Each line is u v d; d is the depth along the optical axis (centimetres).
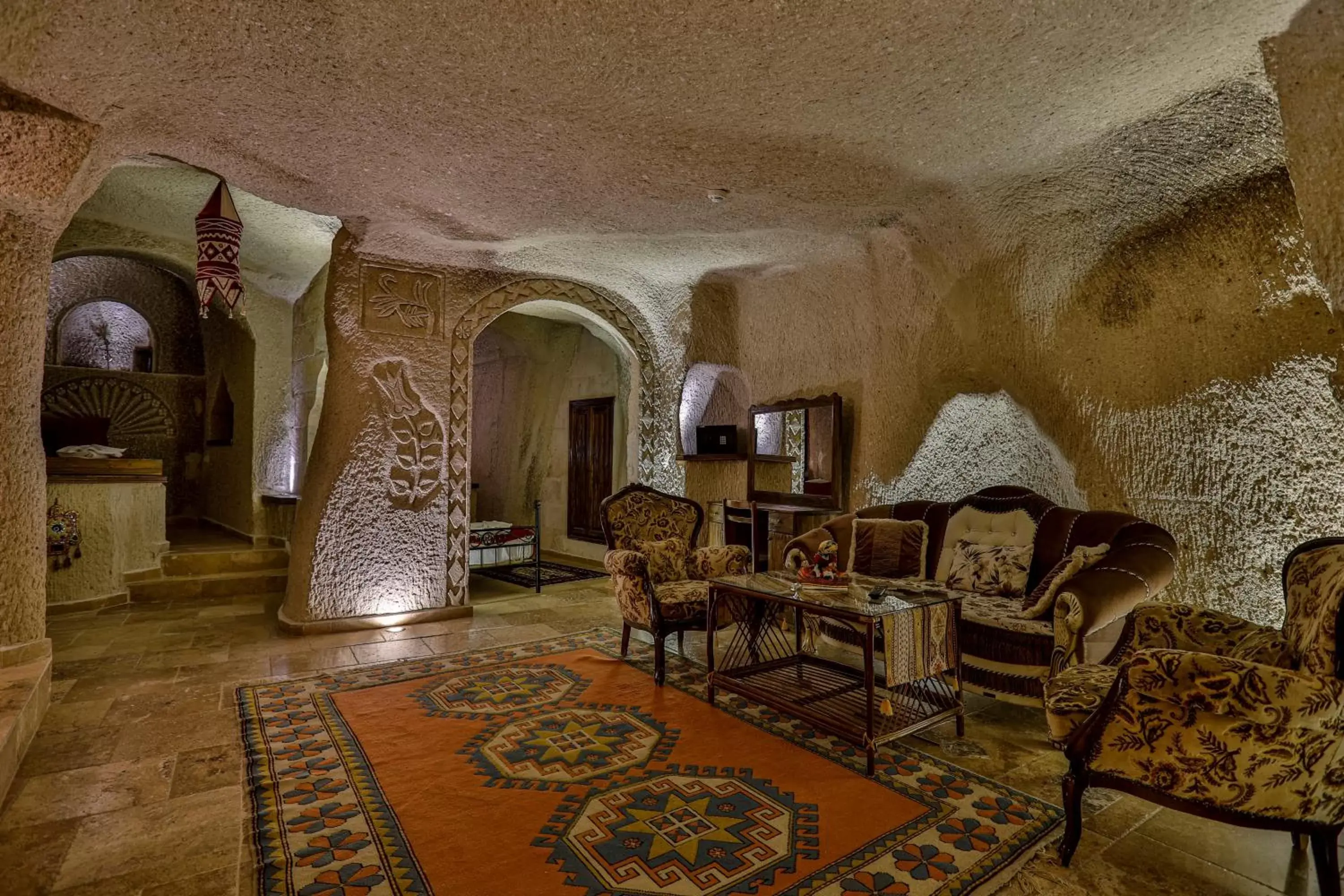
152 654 407
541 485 853
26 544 307
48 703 318
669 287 594
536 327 839
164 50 239
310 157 339
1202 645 239
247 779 247
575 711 317
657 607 358
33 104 256
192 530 724
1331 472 279
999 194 364
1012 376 405
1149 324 339
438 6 219
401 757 266
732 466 616
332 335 479
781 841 207
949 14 221
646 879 188
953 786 246
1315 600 204
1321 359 279
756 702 298
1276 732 180
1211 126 276
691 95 275
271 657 403
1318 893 189
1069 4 216
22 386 299
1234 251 302
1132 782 196
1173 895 187
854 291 497
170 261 611
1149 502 345
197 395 775
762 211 409
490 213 418
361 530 477
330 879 187
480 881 186
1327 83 214
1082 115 287
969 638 321
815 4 218
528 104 283
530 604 561
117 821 219
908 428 468
